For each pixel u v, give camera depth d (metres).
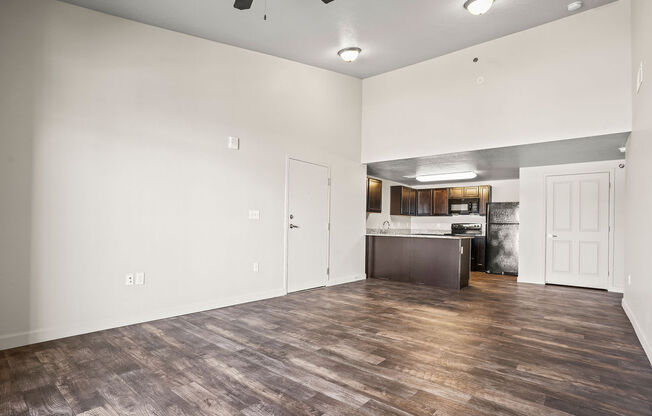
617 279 5.64
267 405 2.04
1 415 1.93
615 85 4.05
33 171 3.00
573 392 2.23
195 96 4.06
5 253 2.88
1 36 2.86
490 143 4.91
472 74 5.06
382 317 3.90
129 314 3.54
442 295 5.12
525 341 3.16
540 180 6.41
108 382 2.31
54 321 3.11
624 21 4.01
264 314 3.97
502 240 7.47
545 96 4.49
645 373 2.51
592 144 4.63
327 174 5.73
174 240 3.86
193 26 3.84
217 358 2.71
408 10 3.81
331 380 2.36
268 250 4.82
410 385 2.30
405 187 9.06
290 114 5.14
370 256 6.64
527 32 4.61
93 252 3.32
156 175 3.73
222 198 4.29
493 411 2.00
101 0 3.21
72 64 3.21
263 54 4.79
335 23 4.01
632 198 3.97
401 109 5.82
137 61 3.62
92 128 3.32
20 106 2.95
